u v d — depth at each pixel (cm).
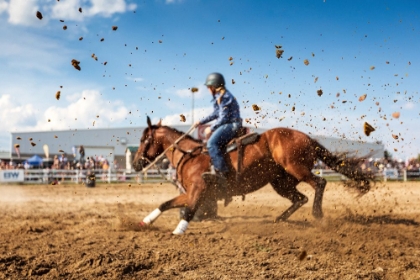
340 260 562
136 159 838
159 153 824
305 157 737
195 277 493
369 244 643
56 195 1677
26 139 3941
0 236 708
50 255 570
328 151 766
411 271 520
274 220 820
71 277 493
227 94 743
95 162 2627
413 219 882
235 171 737
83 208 1198
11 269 507
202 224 848
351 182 776
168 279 490
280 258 568
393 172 2586
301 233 711
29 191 1864
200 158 750
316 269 525
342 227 756
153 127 831
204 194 727
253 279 487
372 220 853
